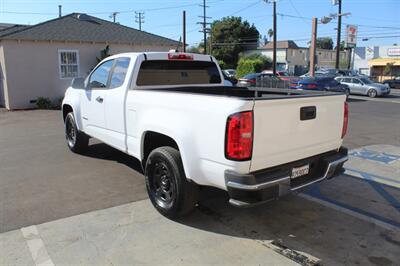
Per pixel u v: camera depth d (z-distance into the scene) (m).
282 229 4.08
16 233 3.92
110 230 4.00
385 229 4.11
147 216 4.37
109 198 4.93
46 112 15.05
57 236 3.86
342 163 4.23
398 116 14.12
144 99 4.59
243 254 3.55
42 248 3.61
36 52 16.61
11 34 16.17
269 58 70.44
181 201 4.08
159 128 4.24
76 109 6.73
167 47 20.53
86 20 19.62
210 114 3.54
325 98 4.00
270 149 3.54
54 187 5.35
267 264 3.38
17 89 16.33
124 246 3.67
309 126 3.88
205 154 3.64
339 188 5.44
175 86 5.57
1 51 16.12
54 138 9.05
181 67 5.68
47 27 17.66
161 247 3.66
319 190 5.34
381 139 9.34
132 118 4.88
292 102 3.64
